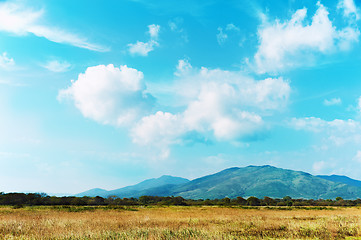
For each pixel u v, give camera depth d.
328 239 15.28
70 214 32.47
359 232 16.97
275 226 20.02
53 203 64.56
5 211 36.09
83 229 16.39
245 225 20.88
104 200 75.69
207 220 24.88
